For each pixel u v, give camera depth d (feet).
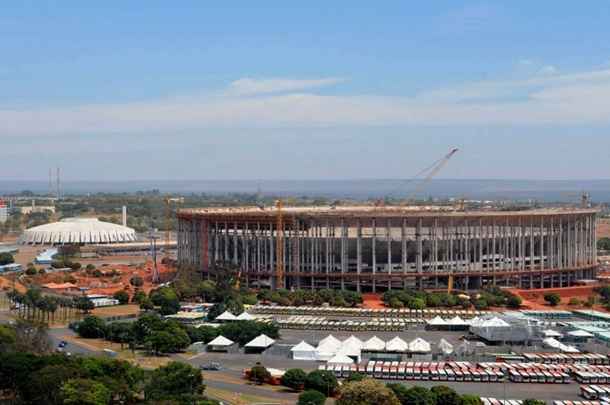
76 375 655.35
